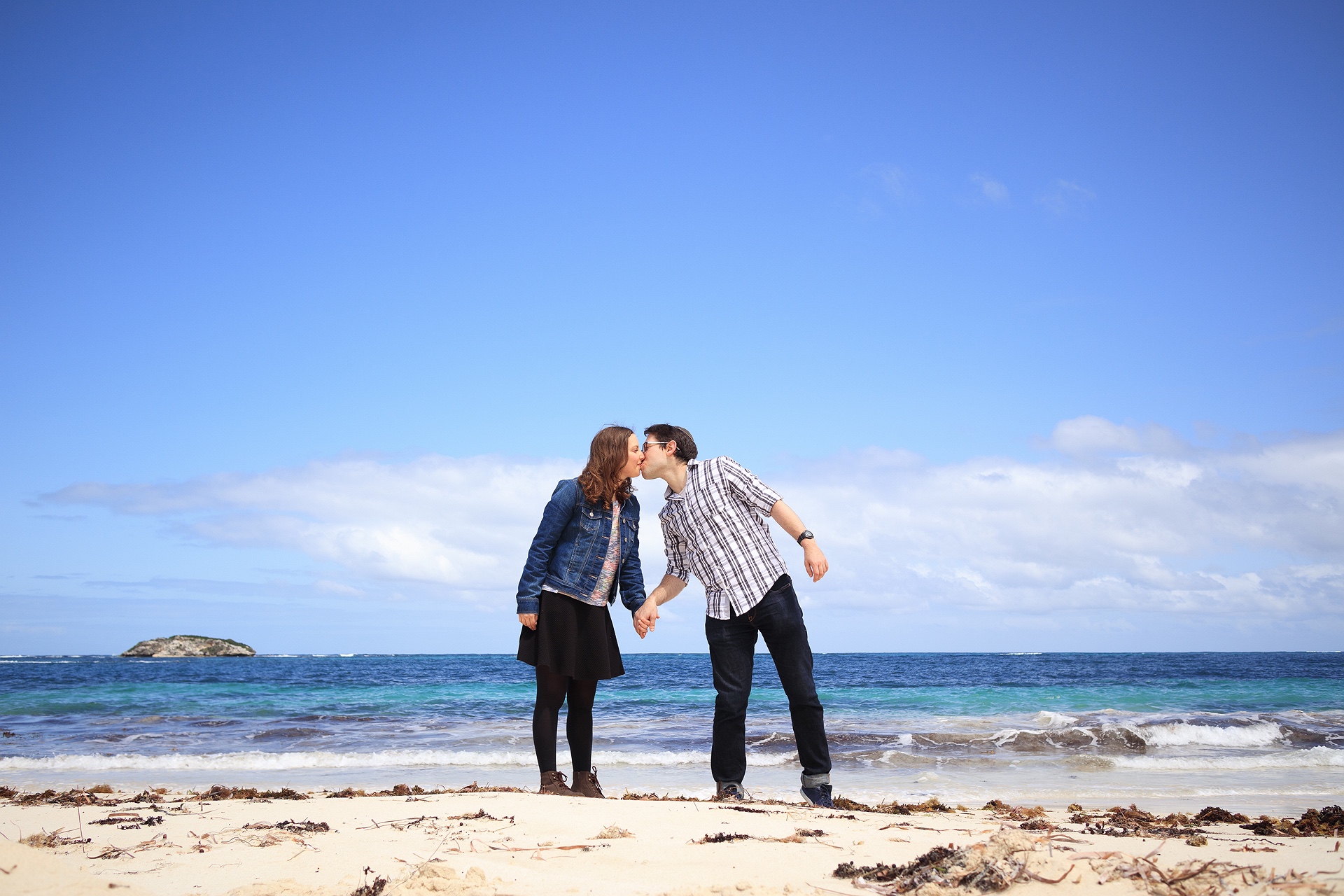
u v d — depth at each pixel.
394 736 10.36
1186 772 7.65
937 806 4.93
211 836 2.85
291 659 68.12
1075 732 9.98
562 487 3.95
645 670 34.56
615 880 2.21
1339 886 1.90
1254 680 24.58
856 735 9.98
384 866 2.40
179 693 18.56
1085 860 2.09
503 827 2.98
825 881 2.17
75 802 4.16
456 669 36.38
